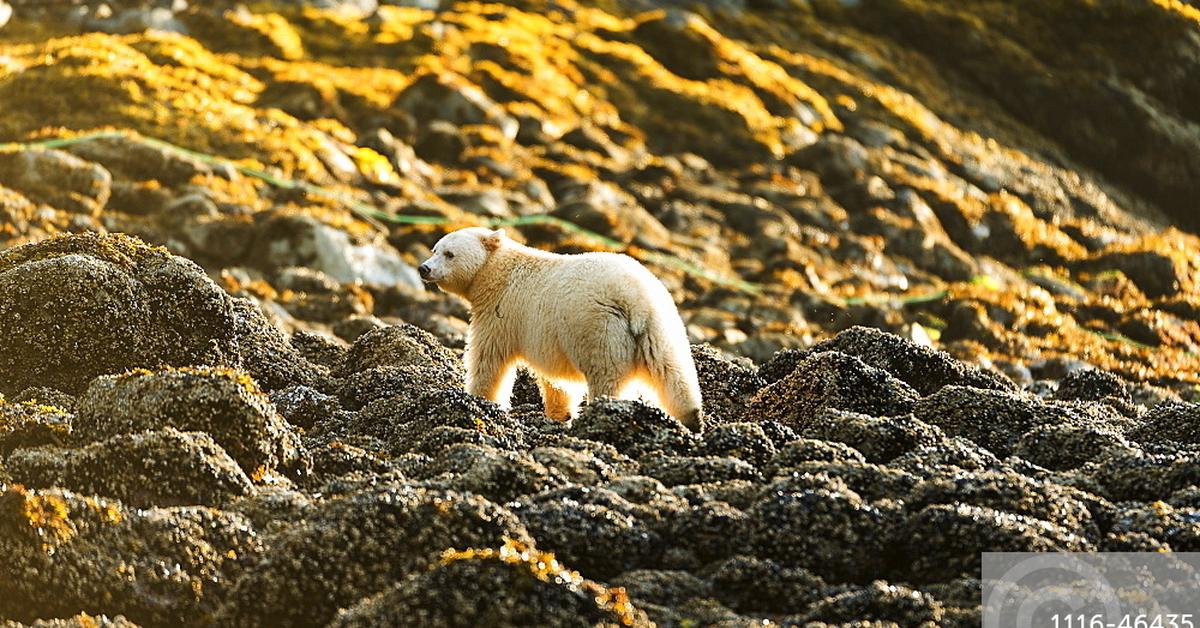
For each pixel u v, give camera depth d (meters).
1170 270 65.00
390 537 14.47
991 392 21.75
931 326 55.59
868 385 22.31
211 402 17.67
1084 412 23.30
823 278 60.88
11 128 57.62
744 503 16.09
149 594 14.14
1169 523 15.70
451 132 65.44
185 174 53.81
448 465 17.59
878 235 66.06
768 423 19.44
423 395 20.89
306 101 65.62
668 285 55.75
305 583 14.14
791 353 26.11
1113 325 58.22
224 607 14.09
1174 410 21.45
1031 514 15.64
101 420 18.00
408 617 12.81
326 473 18.08
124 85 60.88
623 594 13.32
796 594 14.19
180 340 22.56
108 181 51.34
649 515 15.48
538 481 16.55
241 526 15.07
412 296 47.56
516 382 26.59
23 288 21.75
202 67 66.88
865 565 14.94
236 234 49.62
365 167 60.19
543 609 12.85
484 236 23.53
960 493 15.91
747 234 63.97
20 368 21.48
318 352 27.75
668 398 20.94
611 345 21.03
